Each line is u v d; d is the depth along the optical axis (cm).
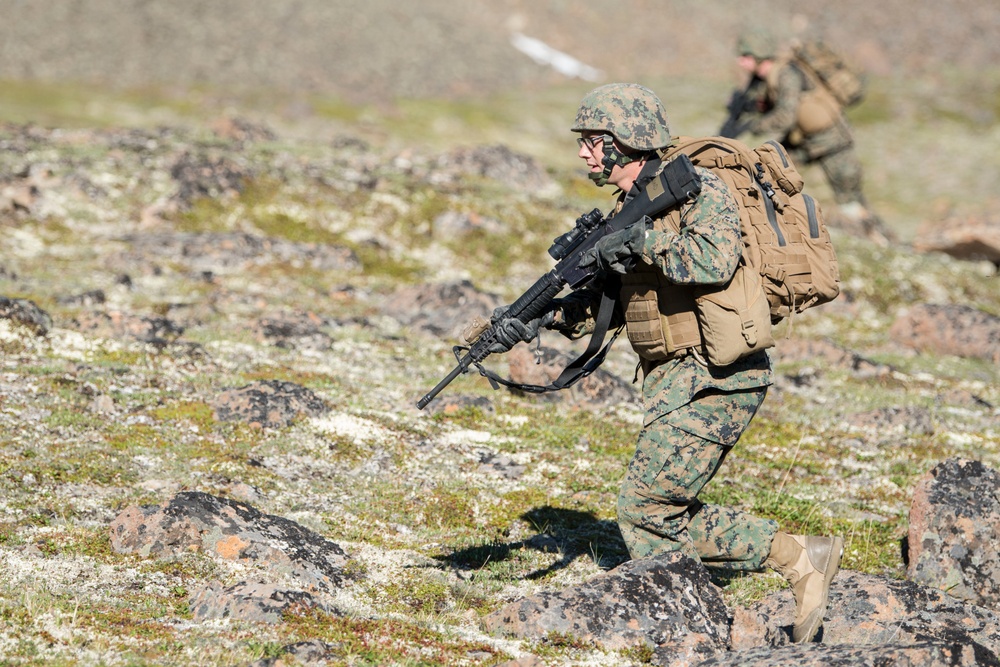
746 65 5234
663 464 1592
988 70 14038
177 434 2462
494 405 2936
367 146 6575
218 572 1750
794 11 15862
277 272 4362
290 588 1673
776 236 1567
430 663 1466
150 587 1683
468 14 15088
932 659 1345
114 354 3022
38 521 1917
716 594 1703
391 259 4734
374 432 2617
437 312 3959
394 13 14488
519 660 1453
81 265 4094
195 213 4750
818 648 1409
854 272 5028
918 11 15862
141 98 10575
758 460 2742
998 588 1980
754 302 1502
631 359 3684
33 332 3047
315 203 5031
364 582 1839
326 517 2125
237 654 1414
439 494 2305
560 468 2533
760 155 1581
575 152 10469
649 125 1552
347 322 3734
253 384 2678
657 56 14400
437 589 1830
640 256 1512
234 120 6538
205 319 3553
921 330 4253
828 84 5588
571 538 2130
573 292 1709
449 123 10931
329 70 12425
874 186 9931
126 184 4897
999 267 5709
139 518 1847
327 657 1427
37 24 12219
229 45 12569
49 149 5269
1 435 2302
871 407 3291
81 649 1397
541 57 14075
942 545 2017
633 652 1577
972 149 11006
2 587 1596
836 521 2330
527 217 5191
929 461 2806
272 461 2381
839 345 3912
